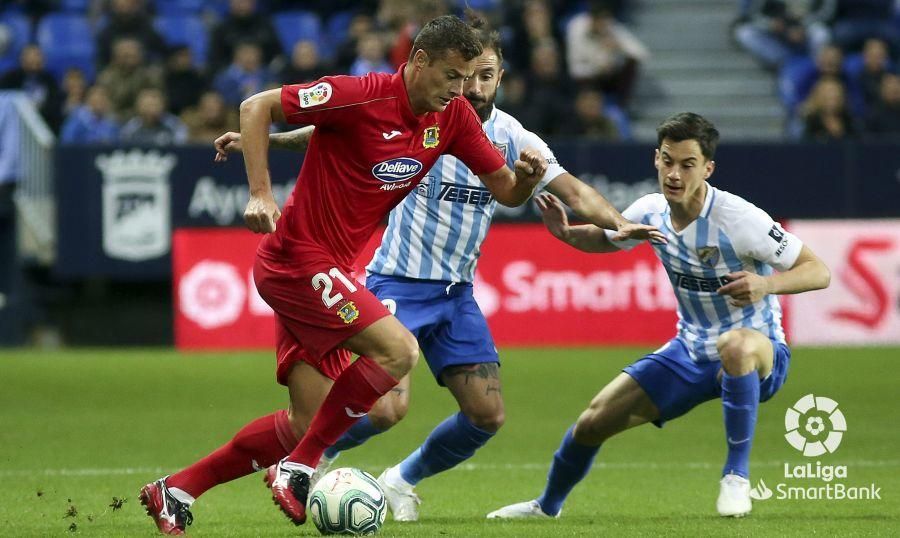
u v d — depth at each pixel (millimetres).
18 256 53188
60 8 69125
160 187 49875
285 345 20062
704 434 34438
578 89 59719
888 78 57594
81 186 49750
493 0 63406
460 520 22391
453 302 23125
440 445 22484
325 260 19391
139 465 29125
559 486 22719
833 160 50875
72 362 47938
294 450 19484
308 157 19594
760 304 22922
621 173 50062
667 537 19719
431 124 19703
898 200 51062
